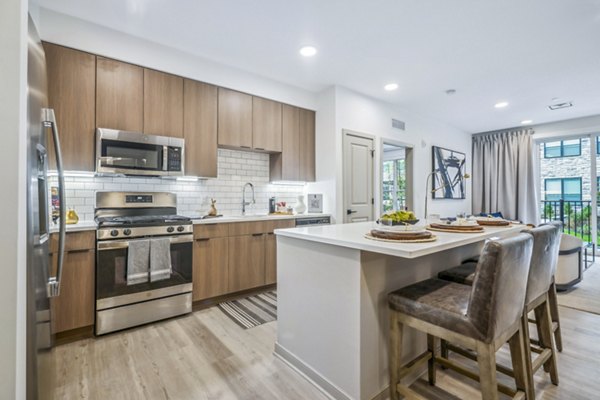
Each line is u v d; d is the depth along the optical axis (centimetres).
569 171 561
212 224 301
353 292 152
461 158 618
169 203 313
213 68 326
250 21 253
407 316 145
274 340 229
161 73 294
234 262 316
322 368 170
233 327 252
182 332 243
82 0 226
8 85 89
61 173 148
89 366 194
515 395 141
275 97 378
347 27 262
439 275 191
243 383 177
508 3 228
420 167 522
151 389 171
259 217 336
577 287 360
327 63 332
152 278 256
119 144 263
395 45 292
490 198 622
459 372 167
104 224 238
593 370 190
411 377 180
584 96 427
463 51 303
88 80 254
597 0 224
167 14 244
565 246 343
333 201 397
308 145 415
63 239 150
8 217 88
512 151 593
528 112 503
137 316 251
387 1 227
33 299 108
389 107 465
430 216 251
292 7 235
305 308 182
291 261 194
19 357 91
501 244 119
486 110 495
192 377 183
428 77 368
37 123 124
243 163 385
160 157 285
